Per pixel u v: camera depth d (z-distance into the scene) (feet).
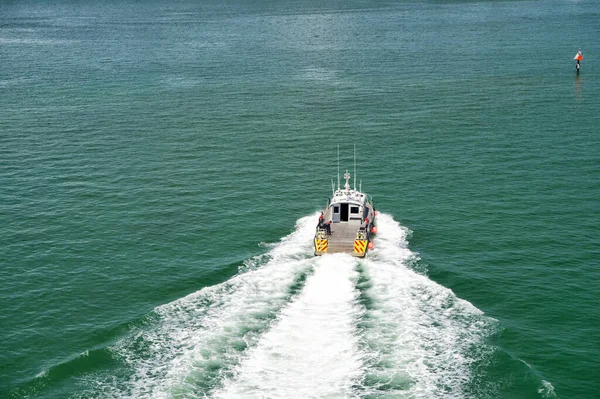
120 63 527.40
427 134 297.74
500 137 289.12
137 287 165.89
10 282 168.66
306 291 155.02
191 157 274.36
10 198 228.43
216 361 127.54
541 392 120.67
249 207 219.61
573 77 410.72
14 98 390.01
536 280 165.68
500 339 138.92
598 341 138.72
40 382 125.18
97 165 264.31
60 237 196.65
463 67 458.91
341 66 484.74
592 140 280.72
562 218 203.82
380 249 182.70
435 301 150.82
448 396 118.62
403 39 625.00
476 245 186.70
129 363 129.80
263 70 478.18
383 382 121.08
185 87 419.13
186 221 208.03
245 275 163.73
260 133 308.19
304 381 121.19
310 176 249.55
